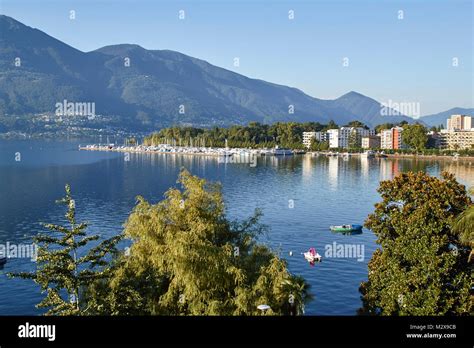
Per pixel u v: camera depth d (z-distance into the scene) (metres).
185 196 47.25
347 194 170.00
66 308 36.62
